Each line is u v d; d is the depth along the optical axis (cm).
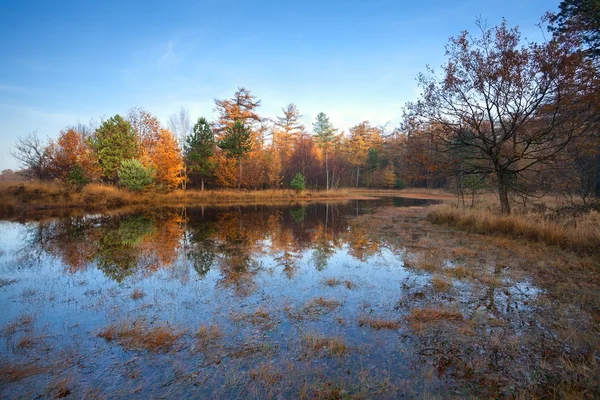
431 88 1351
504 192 1266
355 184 5481
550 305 519
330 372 349
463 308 519
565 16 1530
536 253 830
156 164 2936
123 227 1463
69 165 2725
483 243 991
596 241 797
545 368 348
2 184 2258
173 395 314
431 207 2200
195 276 718
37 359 380
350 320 483
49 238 1174
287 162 3975
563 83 1045
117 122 3047
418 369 352
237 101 3669
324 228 1459
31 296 588
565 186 1333
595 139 1134
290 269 774
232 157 3200
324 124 4784
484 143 1274
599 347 384
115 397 312
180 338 429
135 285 654
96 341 423
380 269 767
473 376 338
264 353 390
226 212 2212
